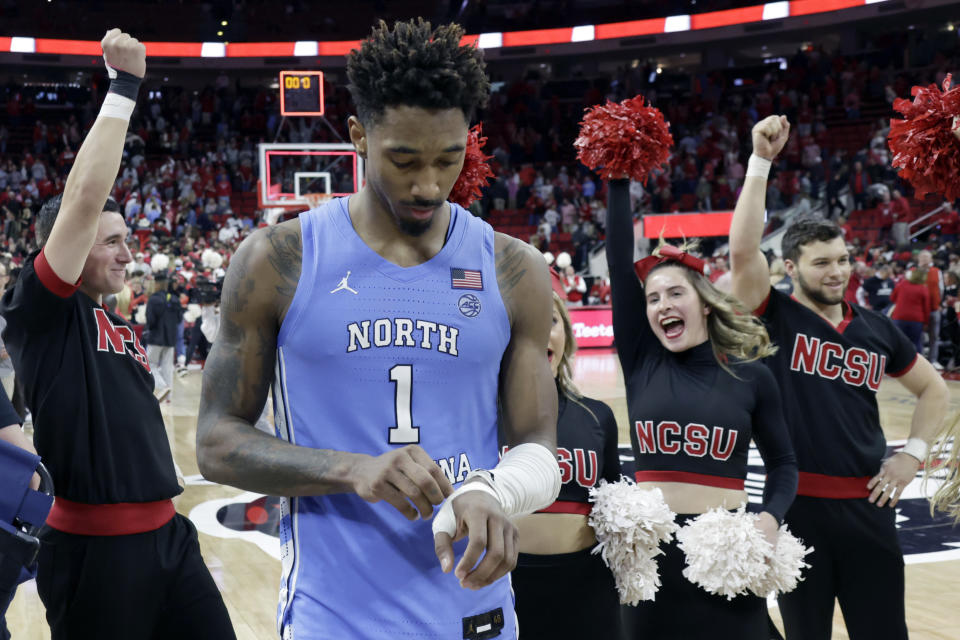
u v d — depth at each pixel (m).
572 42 24.47
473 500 1.20
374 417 1.36
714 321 2.58
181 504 5.70
